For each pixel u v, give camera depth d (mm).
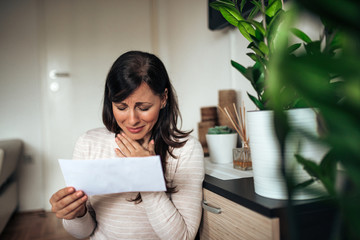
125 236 917
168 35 2715
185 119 2334
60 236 2047
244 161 1106
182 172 922
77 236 964
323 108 267
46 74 2748
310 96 267
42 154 2766
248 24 760
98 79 2836
